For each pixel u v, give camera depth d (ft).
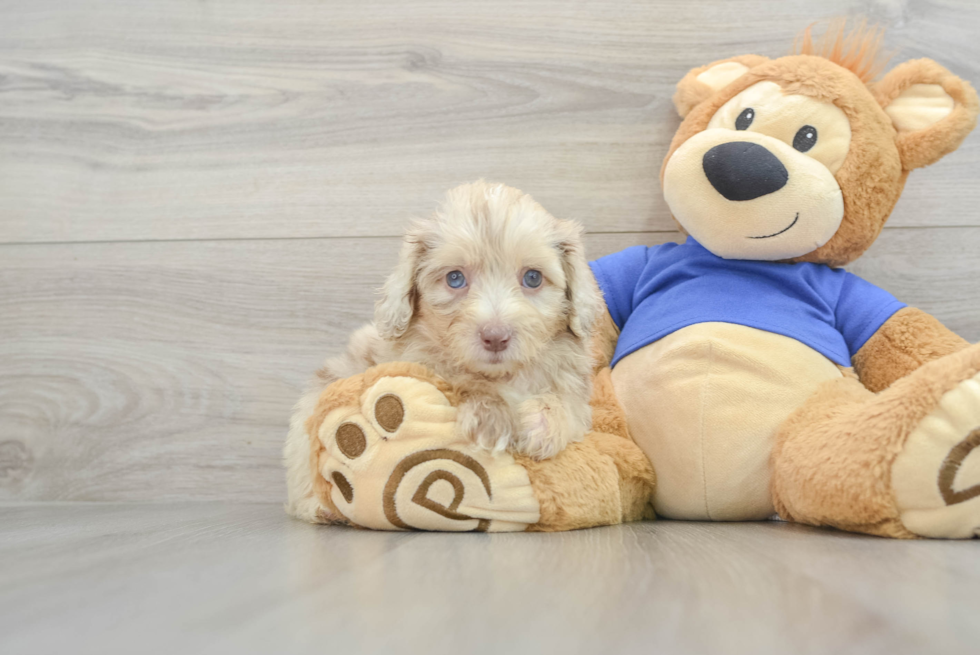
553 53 2.67
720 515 2.24
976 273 2.59
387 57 2.69
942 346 2.24
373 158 2.69
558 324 2.24
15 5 2.74
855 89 2.31
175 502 2.68
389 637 1.32
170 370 2.71
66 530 2.15
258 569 1.73
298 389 2.69
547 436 2.10
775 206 2.25
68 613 1.51
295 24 2.71
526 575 1.68
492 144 2.67
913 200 2.60
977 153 2.59
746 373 2.22
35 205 2.74
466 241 2.16
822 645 1.26
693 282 2.38
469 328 2.10
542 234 2.19
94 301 2.72
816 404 2.17
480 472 2.06
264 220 2.71
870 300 2.34
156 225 2.72
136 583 1.65
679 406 2.24
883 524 1.99
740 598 1.57
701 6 2.64
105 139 2.73
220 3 2.72
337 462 2.10
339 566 1.75
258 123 2.71
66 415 2.71
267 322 2.70
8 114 2.74
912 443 1.96
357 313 2.69
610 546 1.90
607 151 2.66
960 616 1.45
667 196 2.39
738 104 2.36
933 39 2.59
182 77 2.72
